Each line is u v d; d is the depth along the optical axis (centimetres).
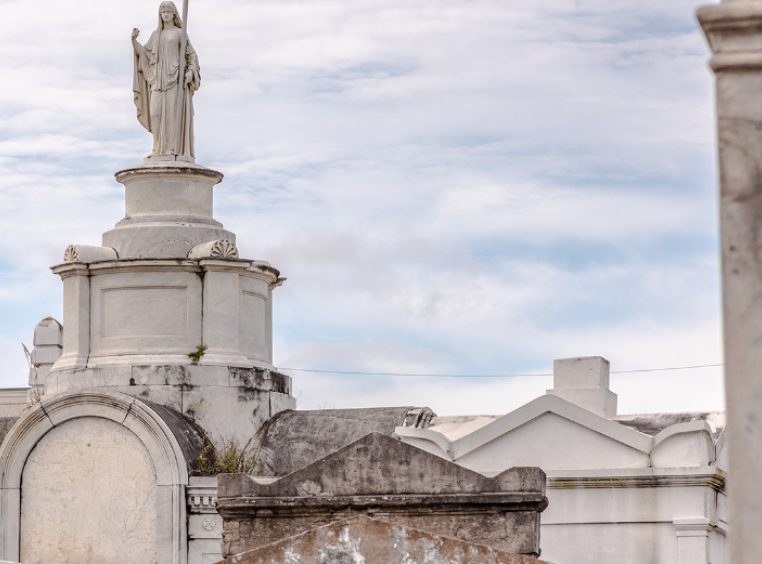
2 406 4781
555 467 2978
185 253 3888
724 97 924
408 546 1616
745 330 916
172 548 3638
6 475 3744
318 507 1870
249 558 1622
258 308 3969
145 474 3675
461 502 1858
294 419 3819
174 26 4047
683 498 2889
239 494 1883
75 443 3734
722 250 922
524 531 1848
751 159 919
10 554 3728
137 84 4019
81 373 3834
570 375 3228
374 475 1875
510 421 2992
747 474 914
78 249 3878
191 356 3825
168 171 3947
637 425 3186
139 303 3853
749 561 911
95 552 3694
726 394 919
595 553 2908
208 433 3778
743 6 918
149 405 3700
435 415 3747
